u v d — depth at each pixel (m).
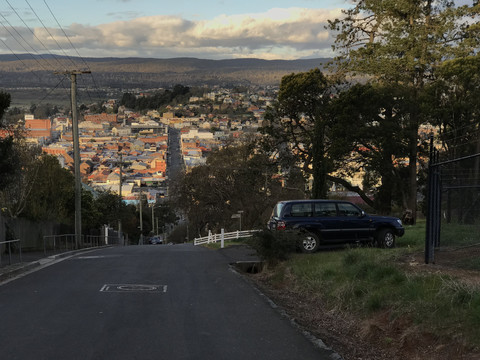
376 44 38.06
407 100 36.12
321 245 17.17
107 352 6.34
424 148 38.03
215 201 60.16
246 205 59.62
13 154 21.89
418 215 52.91
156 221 107.12
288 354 6.55
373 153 38.28
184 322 8.11
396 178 38.38
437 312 7.32
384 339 7.54
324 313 9.72
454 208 19.75
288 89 43.34
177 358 6.18
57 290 11.02
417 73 38.09
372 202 42.25
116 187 148.88
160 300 9.98
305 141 46.22
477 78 33.03
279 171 52.22
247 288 11.75
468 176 16.56
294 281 12.71
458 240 13.89
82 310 8.84
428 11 37.66
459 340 6.40
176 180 63.16
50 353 6.24
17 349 6.38
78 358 6.07
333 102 38.41
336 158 37.75
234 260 18.86
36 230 28.33
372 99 36.12
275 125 52.47
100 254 24.05
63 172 38.81
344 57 40.91
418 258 11.78
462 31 37.22
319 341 7.22
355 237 17.19
